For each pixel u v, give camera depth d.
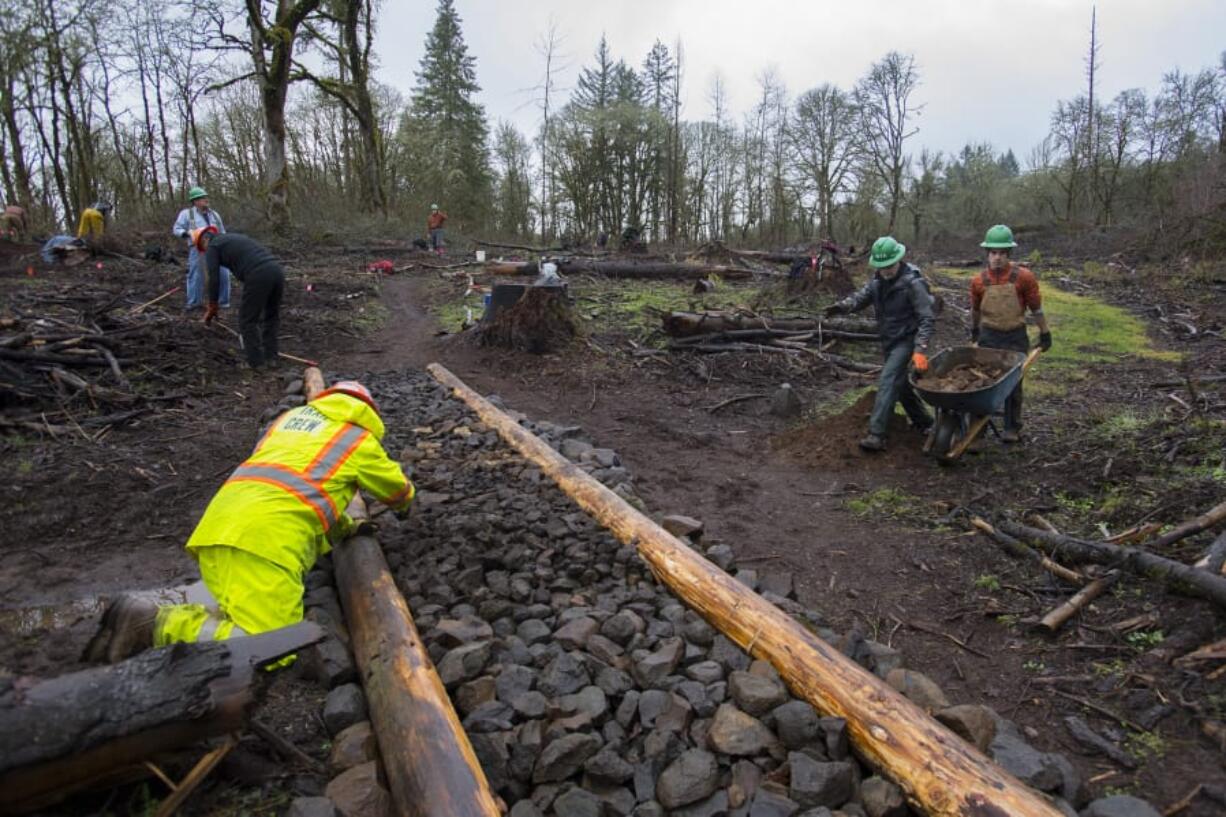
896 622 3.97
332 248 22.30
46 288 11.88
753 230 44.44
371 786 2.38
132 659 2.23
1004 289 6.23
